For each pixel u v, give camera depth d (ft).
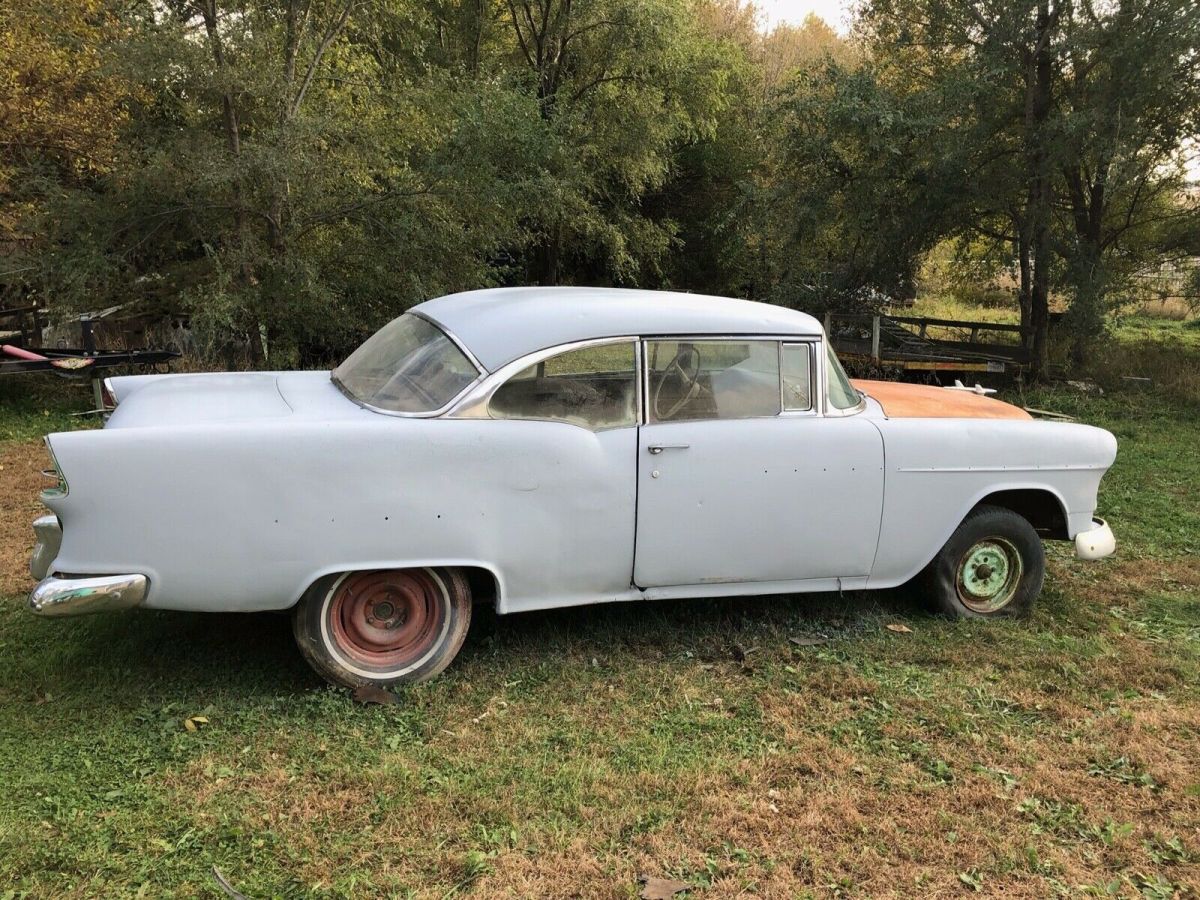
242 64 31.86
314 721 10.55
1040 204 39.45
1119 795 9.76
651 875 8.08
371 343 13.96
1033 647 13.56
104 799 8.86
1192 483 24.77
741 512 12.41
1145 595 16.19
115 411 11.62
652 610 14.23
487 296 13.16
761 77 75.72
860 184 40.01
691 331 12.20
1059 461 14.24
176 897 7.53
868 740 10.73
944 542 13.87
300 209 33.60
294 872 7.92
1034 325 41.42
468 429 10.96
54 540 10.84
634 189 59.00
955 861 8.53
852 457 12.88
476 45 59.06
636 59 55.98
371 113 36.78
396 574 11.30
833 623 14.16
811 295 42.91
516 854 8.29
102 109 36.17
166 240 33.99
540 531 11.44
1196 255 43.91
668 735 10.61
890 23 42.11
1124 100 36.11
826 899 7.90
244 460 10.11
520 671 12.12
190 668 11.76
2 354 28.25
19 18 34.65
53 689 11.09
